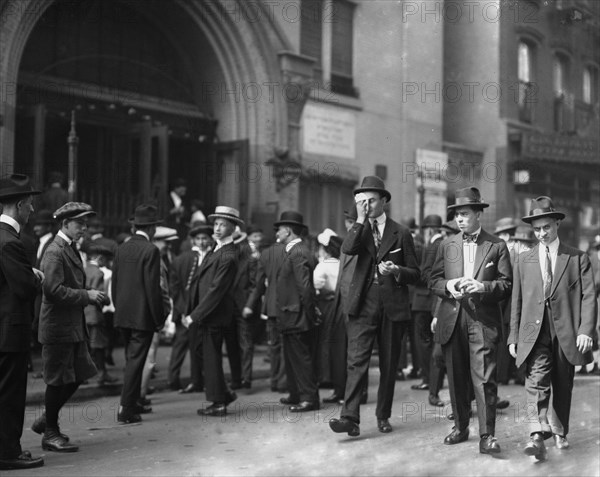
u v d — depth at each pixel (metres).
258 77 16.53
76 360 6.66
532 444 6.29
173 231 10.30
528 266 6.76
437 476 5.80
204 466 6.02
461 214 6.82
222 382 8.20
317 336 9.70
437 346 8.63
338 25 18.31
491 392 6.54
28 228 12.23
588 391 10.19
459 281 6.55
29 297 5.95
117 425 7.71
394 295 7.14
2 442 5.91
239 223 8.38
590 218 24.44
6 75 12.37
